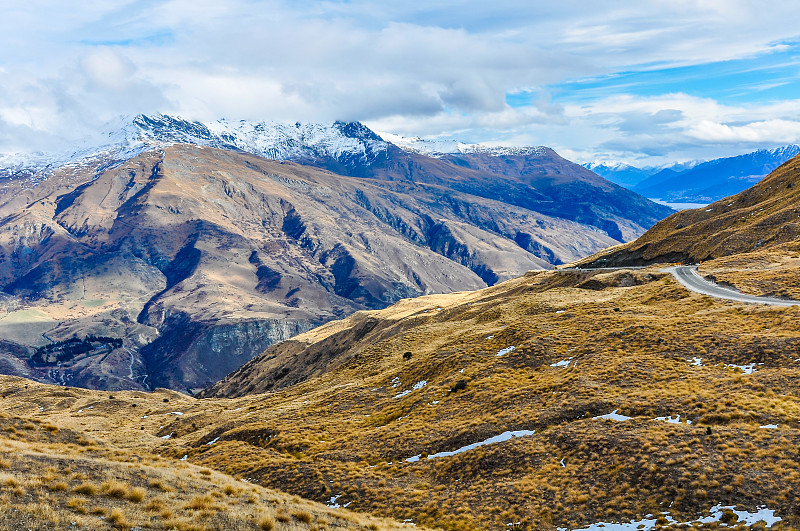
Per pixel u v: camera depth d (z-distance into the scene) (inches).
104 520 828.6
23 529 735.1
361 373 3484.3
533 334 2674.7
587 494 1268.5
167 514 898.7
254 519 973.2
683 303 2819.9
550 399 1862.7
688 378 1781.5
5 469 957.2
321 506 1275.8
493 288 7411.4
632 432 1469.0
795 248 3885.3
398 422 2188.7
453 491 1470.2
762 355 1840.6
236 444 2315.5
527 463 1482.5
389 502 1465.3
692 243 5438.0
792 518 1009.5
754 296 2787.9
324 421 2474.2
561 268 6929.1
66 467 1042.1
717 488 1150.3
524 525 1214.3
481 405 2034.9
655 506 1159.6
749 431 1341.0
